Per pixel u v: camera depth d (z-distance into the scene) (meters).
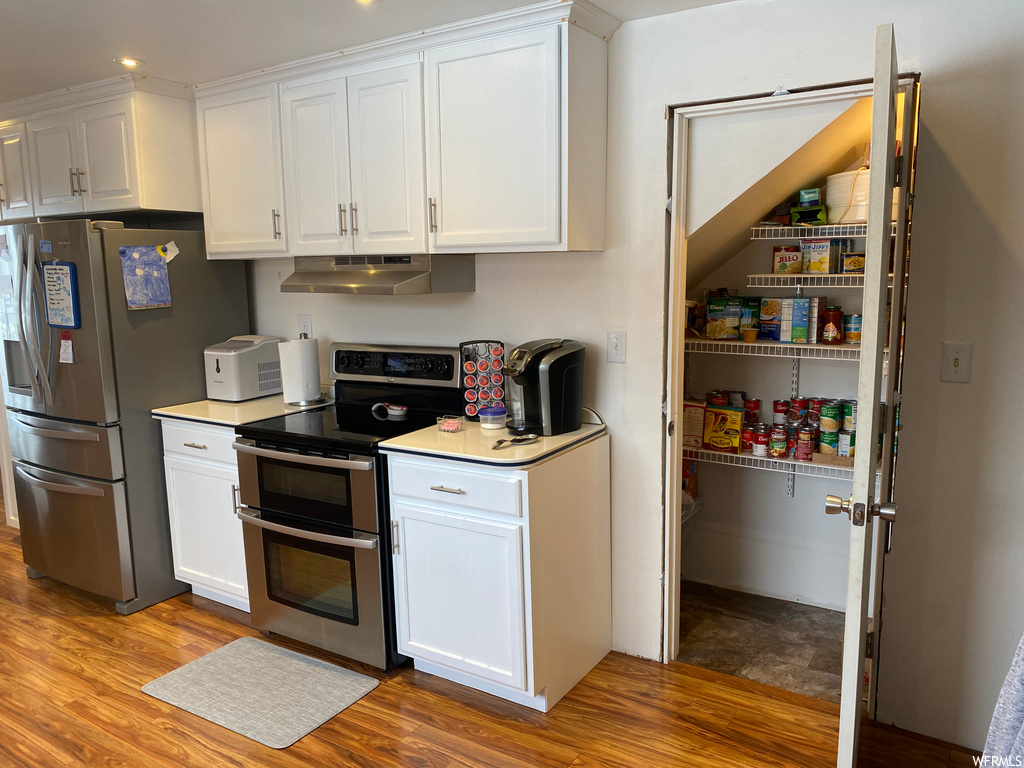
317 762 2.07
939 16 1.88
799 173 2.48
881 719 2.22
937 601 2.09
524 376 2.33
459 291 2.71
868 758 2.05
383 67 2.50
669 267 2.37
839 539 2.90
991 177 1.88
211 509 2.88
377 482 2.37
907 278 2.00
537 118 2.21
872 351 1.43
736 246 2.82
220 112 2.97
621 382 2.51
